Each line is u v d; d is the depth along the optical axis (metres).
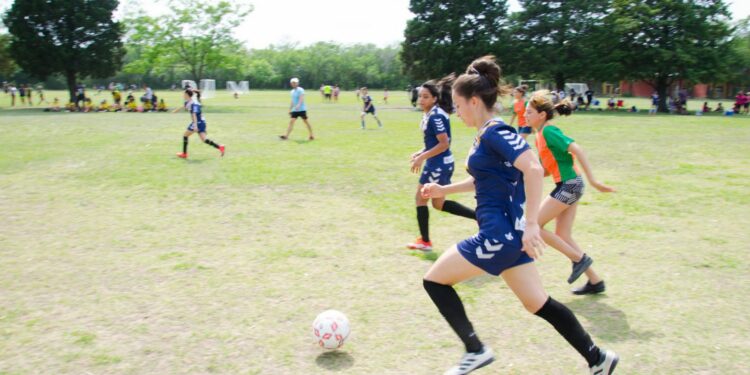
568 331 3.23
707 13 38.19
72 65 37.94
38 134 18.44
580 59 42.00
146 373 3.51
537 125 4.96
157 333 4.08
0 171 11.12
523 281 3.22
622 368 3.62
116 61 40.41
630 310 4.60
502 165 3.15
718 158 13.96
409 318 4.39
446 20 41.91
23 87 41.75
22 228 6.98
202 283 5.12
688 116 32.84
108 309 4.52
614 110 39.81
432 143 5.93
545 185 10.38
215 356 3.73
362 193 9.32
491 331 4.18
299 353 3.79
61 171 11.14
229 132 19.70
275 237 6.67
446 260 3.27
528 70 43.41
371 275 5.38
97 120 25.16
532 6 42.00
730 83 64.31
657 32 38.88
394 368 3.60
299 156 13.56
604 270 5.60
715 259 5.93
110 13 38.84
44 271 5.42
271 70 112.25
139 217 7.57
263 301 4.71
